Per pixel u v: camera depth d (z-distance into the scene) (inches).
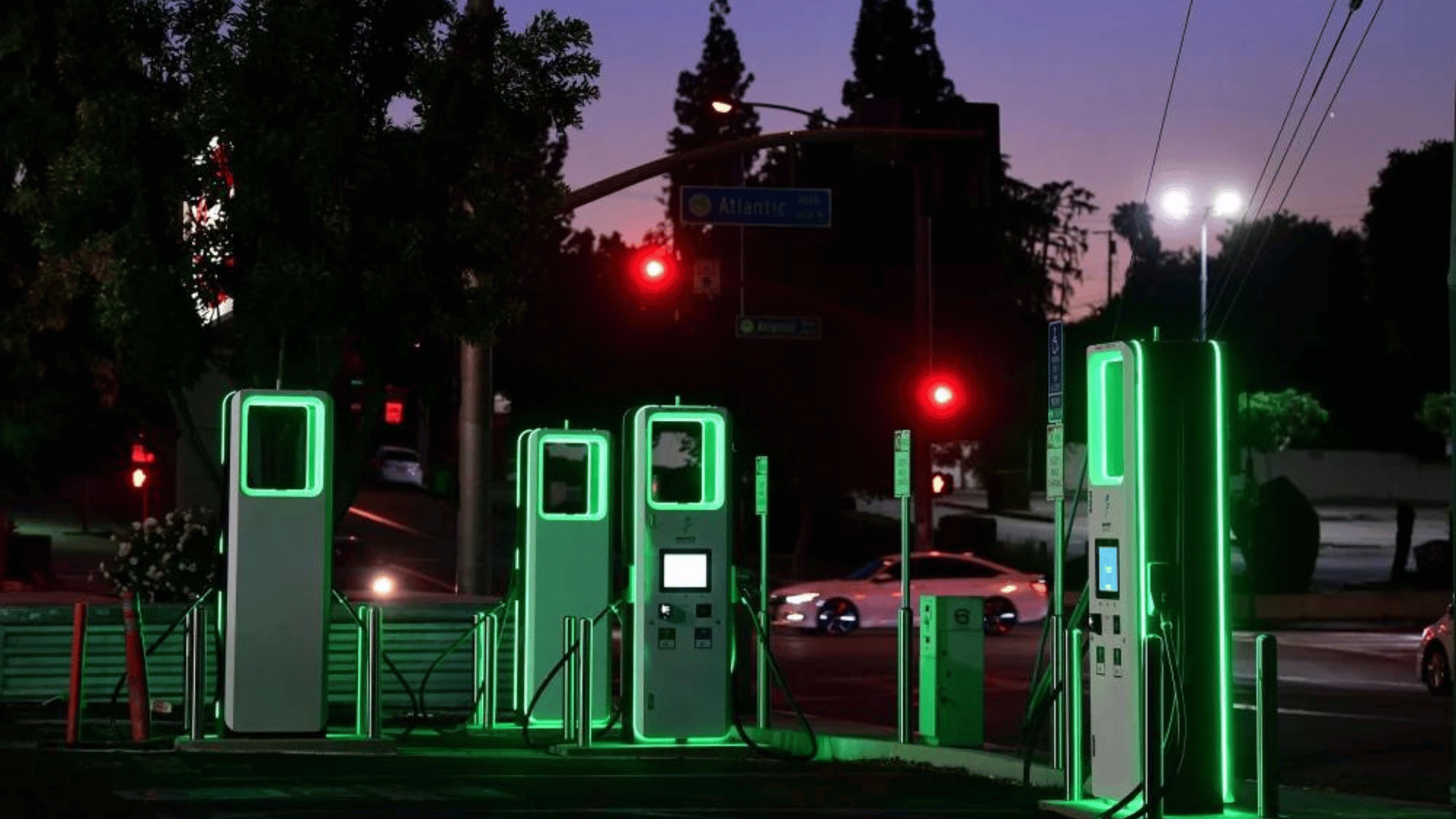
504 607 927.0
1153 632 561.6
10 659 898.7
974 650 793.6
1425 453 4534.9
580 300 2999.5
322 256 957.2
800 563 2436.0
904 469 813.9
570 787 653.9
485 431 1047.0
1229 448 571.2
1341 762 830.5
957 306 2650.1
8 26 1143.0
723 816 579.8
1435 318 2640.3
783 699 1139.9
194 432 980.6
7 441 1407.5
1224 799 567.2
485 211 992.2
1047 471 668.1
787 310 2448.3
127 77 965.8
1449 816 592.7
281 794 607.8
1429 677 1179.9
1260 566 2118.6
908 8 3462.1
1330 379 4662.9
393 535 2859.3
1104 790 583.5
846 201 2551.7
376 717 780.6
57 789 610.9
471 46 1005.8
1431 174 2620.6
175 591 940.0
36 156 1187.9
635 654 821.2
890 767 771.4
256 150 932.6
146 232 942.4
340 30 969.5
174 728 855.1
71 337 1344.7
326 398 773.9
